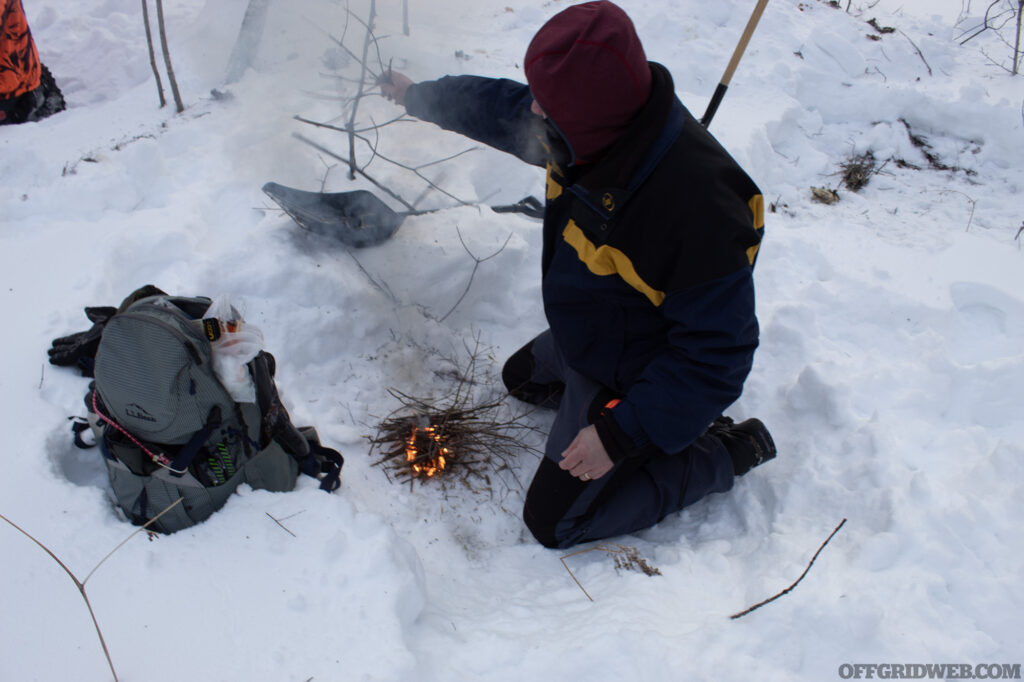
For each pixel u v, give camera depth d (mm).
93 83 4562
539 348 2451
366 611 1653
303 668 1557
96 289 2555
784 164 3783
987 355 2680
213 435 1773
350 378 2598
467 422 2463
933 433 2279
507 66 4078
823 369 2477
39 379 2225
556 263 1997
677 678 1586
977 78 4250
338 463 2145
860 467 2160
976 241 3154
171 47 4602
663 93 1656
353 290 2719
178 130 3553
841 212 3453
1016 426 2334
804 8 4852
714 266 1667
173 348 1622
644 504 2080
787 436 2426
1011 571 1775
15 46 3867
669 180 1682
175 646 1588
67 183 3023
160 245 2736
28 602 1646
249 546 1778
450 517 2234
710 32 4492
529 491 2174
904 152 3906
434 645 1692
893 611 1683
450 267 2863
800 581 1792
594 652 1623
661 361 1843
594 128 1642
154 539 1788
